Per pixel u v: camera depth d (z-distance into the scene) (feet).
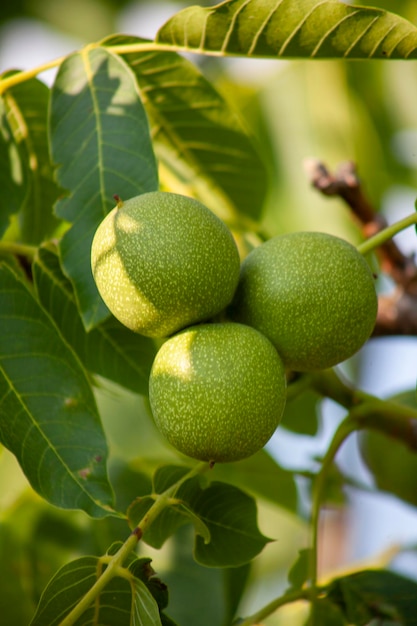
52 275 2.42
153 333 2.24
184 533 2.59
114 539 2.61
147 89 2.56
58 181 2.32
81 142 2.33
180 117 2.61
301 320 2.23
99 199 2.30
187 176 2.68
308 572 2.40
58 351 2.30
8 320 2.30
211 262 2.20
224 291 2.22
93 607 2.23
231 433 2.17
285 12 2.27
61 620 2.22
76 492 2.25
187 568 2.56
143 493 2.62
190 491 2.29
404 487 2.67
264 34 2.30
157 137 2.64
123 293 2.21
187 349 2.19
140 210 2.20
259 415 2.18
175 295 2.19
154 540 2.31
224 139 2.63
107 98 2.34
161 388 2.19
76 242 2.29
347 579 2.39
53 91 2.35
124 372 2.52
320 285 2.23
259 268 2.25
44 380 2.29
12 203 2.54
